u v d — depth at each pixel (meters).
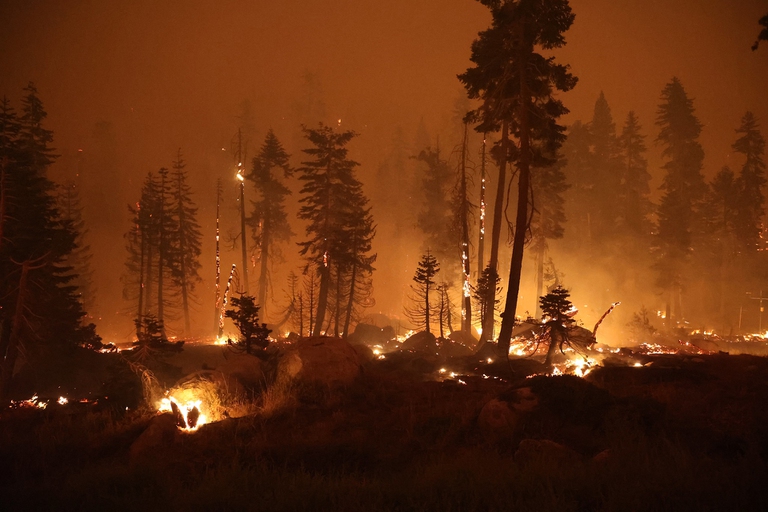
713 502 5.80
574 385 11.20
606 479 6.58
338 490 7.05
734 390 11.91
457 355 24.27
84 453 11.91
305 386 13.84
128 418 13.70
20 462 11.40
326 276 40.94
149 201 52.81
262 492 7.22
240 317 17.64
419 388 14.63
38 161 42.66
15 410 16.73
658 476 6.51
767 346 32.06
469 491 6.61
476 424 10.86
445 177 50.53
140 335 16.97
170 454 10.72
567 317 17.77
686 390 12.14
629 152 59.00
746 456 7.25
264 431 11.52
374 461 9.61
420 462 9.18
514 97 26.28
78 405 16.16
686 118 55.16
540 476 6.85
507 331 23.42
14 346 23.12
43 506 7.74
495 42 26.20
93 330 27.58
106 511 7.26
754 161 57.34
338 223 42.66
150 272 54.19
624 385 13.04
